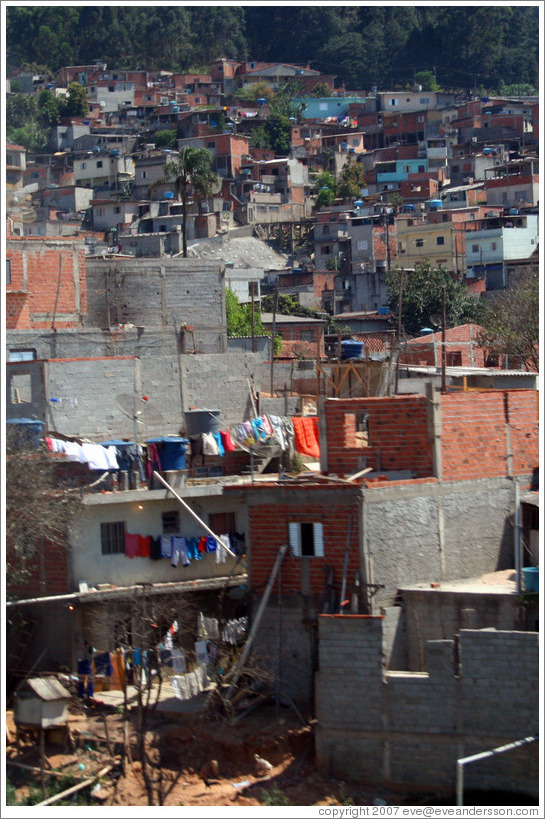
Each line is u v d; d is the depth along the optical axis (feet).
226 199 346.95
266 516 85.66
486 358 171.12
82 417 102.99
